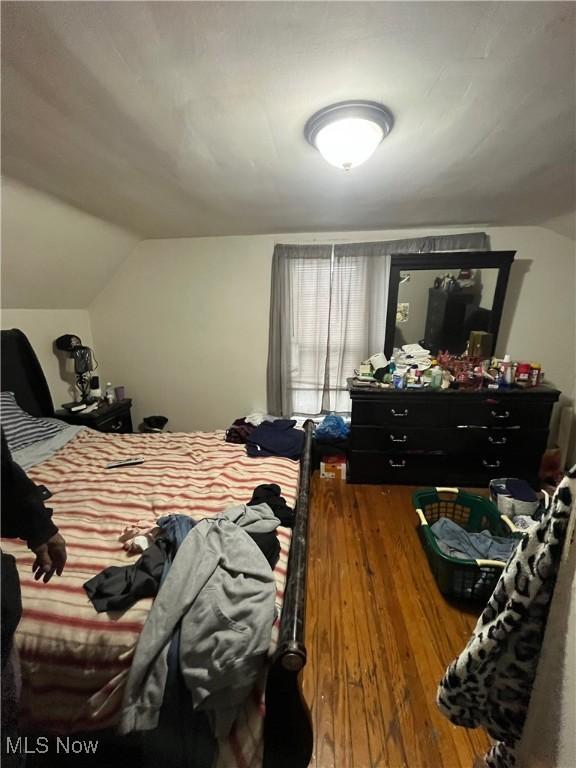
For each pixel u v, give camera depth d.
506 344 2.96
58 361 2.93
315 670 1.37
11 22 0.76
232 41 0.83
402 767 1.08
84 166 1.54
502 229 2.78
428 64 0.92
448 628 1.55
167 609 0.93
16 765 0.67
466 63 0.91
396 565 1.94
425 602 1.69
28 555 1.17
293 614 0.95
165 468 1.91
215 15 0.76
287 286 3.00
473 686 0.70
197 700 0.82
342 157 1.29
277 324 3.06
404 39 0.83
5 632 0.69
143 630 0.91
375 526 2.29
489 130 1.27
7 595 0.71
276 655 0.84
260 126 1.22
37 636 0.94
